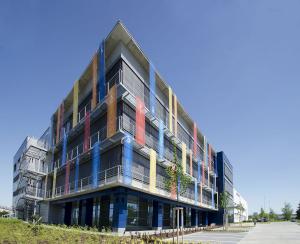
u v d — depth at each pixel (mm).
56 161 42531
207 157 55031
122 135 26172
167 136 36281
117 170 25688
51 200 39219
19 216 46000
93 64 31875
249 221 101500
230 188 74062
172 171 20500
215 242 22141
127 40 28641
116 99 26781
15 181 54875
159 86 35625
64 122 41469
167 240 21141
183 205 41156
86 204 31516
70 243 14531
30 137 45312
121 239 18109
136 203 30422
